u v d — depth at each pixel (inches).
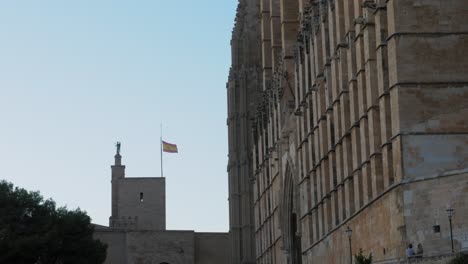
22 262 5039.4
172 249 7180.1
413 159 2711.6
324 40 3715.6
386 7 2881.4
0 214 5157.5
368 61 3021.7
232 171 6378.0
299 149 4357.8
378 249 2930.6
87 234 5364.2
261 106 5723.4
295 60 4409.5
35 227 5187.0
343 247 3440.0
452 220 2519.7
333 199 3636.8
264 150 5644.7
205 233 7273.6
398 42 2751.0
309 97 4094.5
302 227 4325.8
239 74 6437.0
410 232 2635.3
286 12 4835.1
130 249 7135.8
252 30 6437.0
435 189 2581.2
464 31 2755.9
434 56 2751.0
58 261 5226.4
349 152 3380.9
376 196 2940.5
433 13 2760.8
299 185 4389.8
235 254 6289.4
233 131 6402.6
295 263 4749.0
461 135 2728.8
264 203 5679.1
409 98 2731.3
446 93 2736.2
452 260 2165.4
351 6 3307.1
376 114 2992.1
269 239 5511.8
